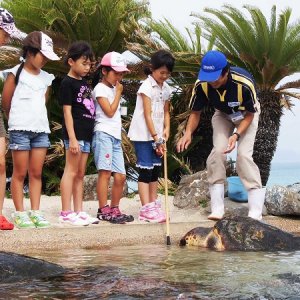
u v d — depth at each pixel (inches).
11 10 494.6
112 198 251.9
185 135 243.6
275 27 484.1
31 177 225.5
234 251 184.7
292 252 183.3
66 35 529.7
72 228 215.6
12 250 180.1
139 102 251.4
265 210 271.9
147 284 128.6
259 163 493.7
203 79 221.6
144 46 507.5
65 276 137.4
